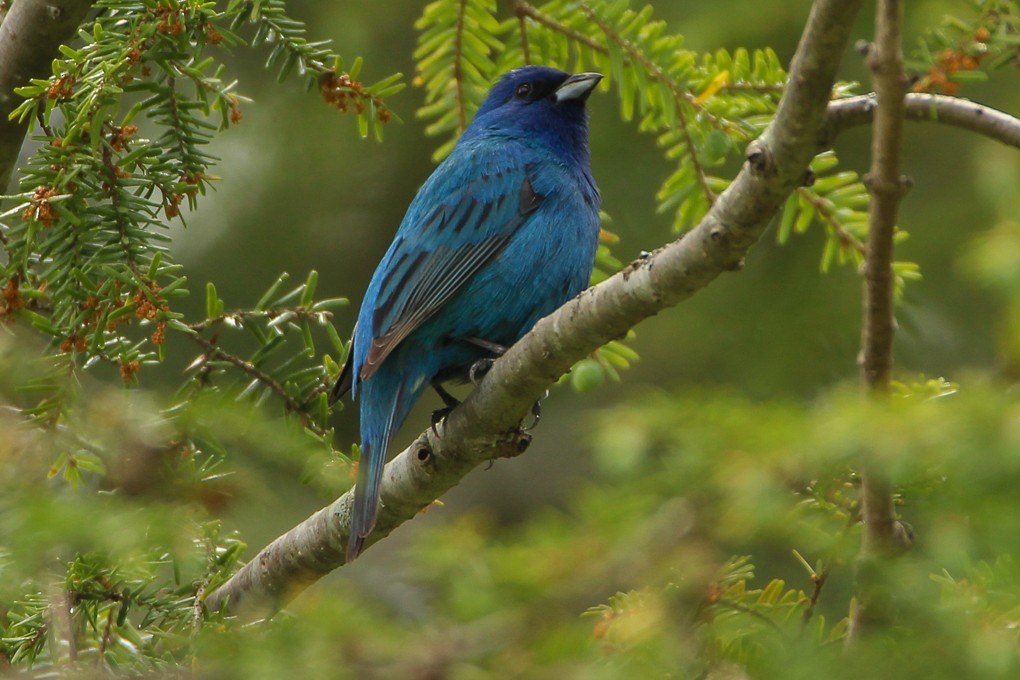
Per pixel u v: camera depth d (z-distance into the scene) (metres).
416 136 18.14
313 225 18.08
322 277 18.23
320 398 8.79
